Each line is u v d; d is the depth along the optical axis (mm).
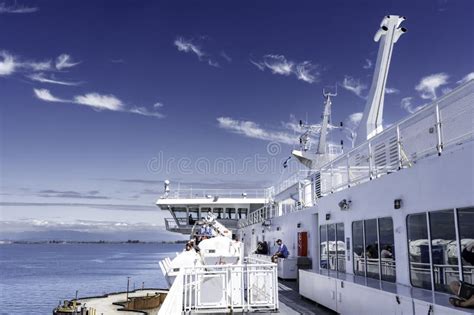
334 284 9766
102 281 87812
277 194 25062
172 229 30172
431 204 7117
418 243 7586
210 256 11125
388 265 8805
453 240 6531
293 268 16547
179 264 10438
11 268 132500
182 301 9195
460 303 5562
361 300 8242
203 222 15828
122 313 39844
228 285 9891
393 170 9945
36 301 61375
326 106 21266
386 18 13977
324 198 13242
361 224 10219
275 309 9875
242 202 28797
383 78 14383
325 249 13008
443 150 7438
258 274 10031
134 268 133750
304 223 16516
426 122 8531
